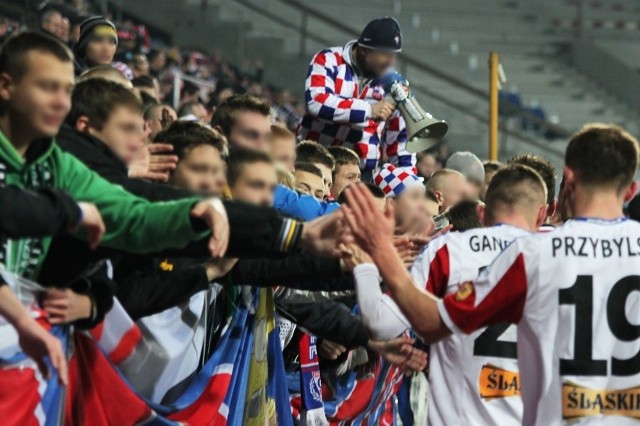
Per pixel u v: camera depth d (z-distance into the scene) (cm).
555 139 3172
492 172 1500
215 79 2497
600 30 4059
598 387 650
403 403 1182
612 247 660
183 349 797
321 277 822
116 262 738
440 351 797
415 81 3556
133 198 653
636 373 651
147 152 773
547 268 656
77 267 668
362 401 1088
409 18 3862
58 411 682
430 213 1176
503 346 789
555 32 4000
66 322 670
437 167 2161
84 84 716
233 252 677
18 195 571
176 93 2012
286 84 3136
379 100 1274
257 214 674
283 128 1027
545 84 3775
